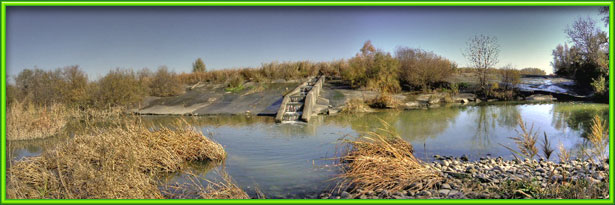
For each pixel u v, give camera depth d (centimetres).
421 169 563
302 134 939
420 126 1003
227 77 2317
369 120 1129
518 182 512
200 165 682
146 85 1817
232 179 593
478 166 620
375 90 1748
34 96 1427
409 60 1862
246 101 1571
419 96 1623
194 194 522
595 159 636
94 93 1412
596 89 1457
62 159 625
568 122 1010
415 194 493
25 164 620
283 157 720
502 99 1564
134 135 718
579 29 1588
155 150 673
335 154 710
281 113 1222
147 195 488
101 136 707
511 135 870
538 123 1009
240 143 852
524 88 1698
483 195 473
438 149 751
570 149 725
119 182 496
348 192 521
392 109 1359
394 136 775
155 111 1441
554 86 1739
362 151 652
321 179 583
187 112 1391
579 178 516
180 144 721
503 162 645
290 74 2336
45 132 972
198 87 2136
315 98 1487
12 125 972
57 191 501
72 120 1238
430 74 1783
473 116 1160
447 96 1546
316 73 2403
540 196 455
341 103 1445
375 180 533
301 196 511
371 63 1988
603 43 1528
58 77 1527
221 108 1449
